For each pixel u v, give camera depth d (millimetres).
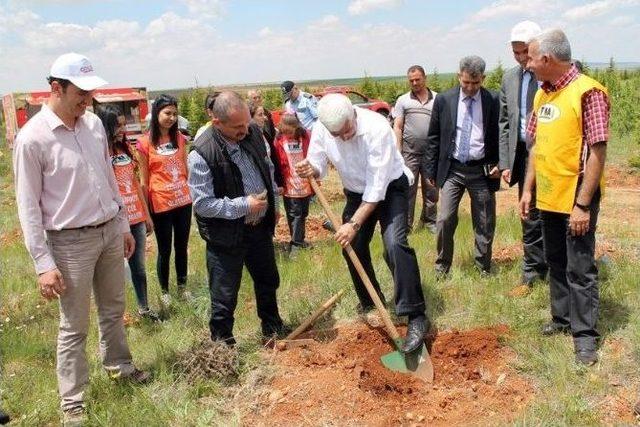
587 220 3822
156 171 5695
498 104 5359
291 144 7379
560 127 3850
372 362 4320
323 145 4523
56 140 3488
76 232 3633
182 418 3754
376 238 7270
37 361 4984
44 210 3564
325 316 5211
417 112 7547
